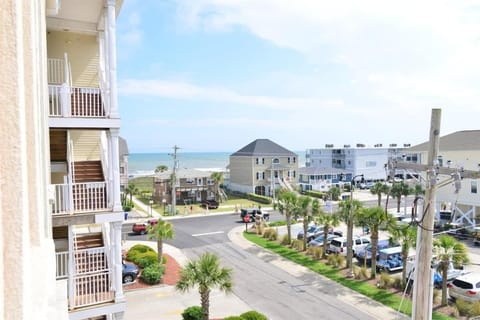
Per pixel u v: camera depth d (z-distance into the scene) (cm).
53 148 1159
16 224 123
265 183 5397
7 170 121
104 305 901
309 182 5784
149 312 1560
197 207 4494
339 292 1759
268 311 1558
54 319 268
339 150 6769
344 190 5641
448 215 3147
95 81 1280
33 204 195
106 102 986
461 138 3045
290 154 5566
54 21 1129
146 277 1892
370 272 2014
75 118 907
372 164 6475
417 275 730
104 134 1218
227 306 1609
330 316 1502
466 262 1541
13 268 122
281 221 3491
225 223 3525
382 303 1617
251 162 5350
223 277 1304
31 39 185
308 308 1583
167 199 4806
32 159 189
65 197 904
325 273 2028
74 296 879
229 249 2575
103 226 1165
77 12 1071
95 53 1279
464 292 1588
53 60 1126
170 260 2311
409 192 3672
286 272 2061
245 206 4534
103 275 983
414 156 5125
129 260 2183
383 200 4947
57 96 966
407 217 3400
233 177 5859
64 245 1127
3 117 120
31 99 186
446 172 739
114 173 945
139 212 4156
